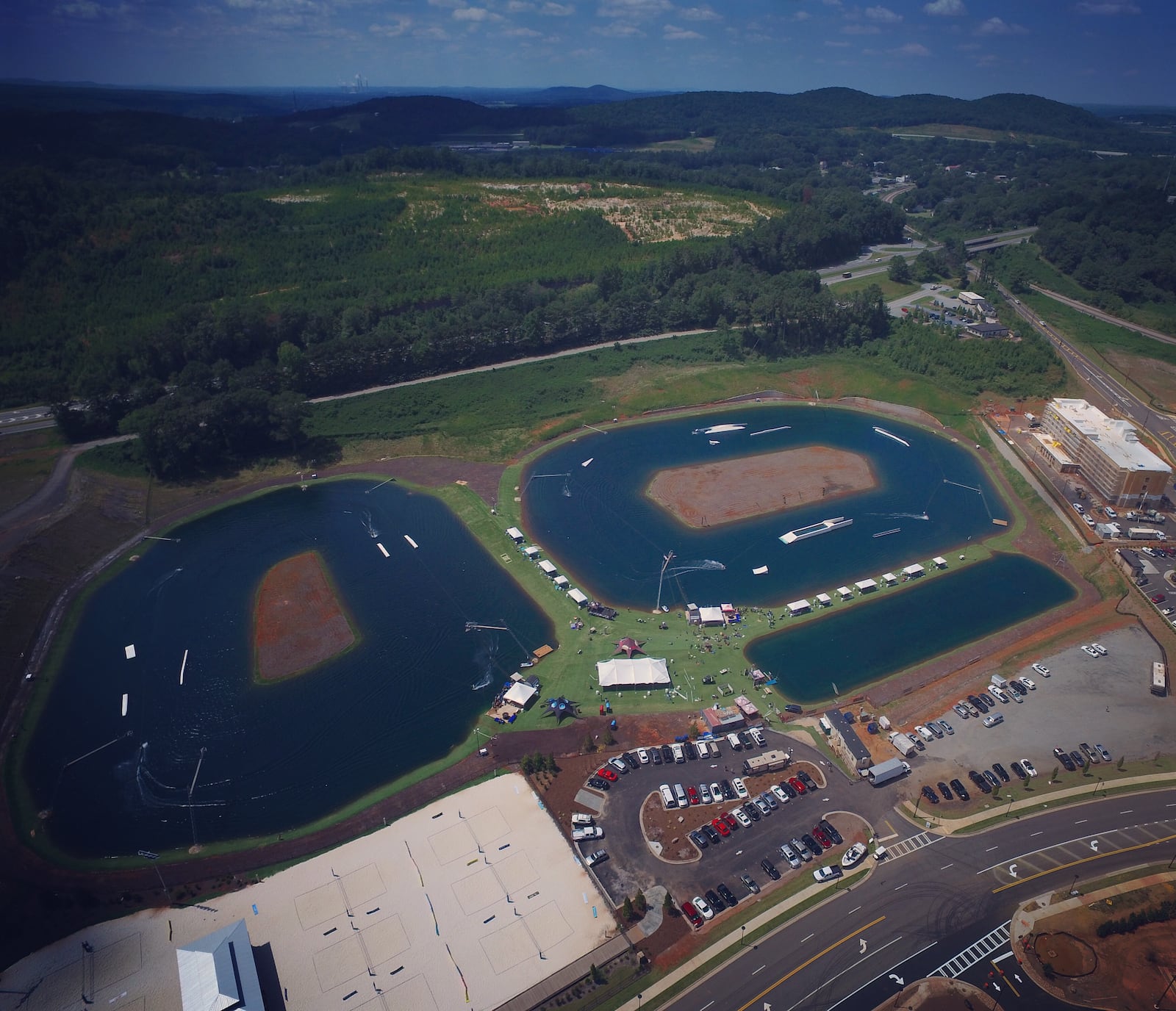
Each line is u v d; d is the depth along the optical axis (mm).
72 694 156250
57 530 199625
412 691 155500
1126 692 150500
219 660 164500
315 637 170125
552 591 183000
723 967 105938
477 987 104000
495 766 137875
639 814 128125
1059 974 104000
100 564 196125
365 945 109438
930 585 185875
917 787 132375
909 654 163750
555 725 146125
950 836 123688
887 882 116625
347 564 194500
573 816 127688
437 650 165750
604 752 139875
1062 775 134125
